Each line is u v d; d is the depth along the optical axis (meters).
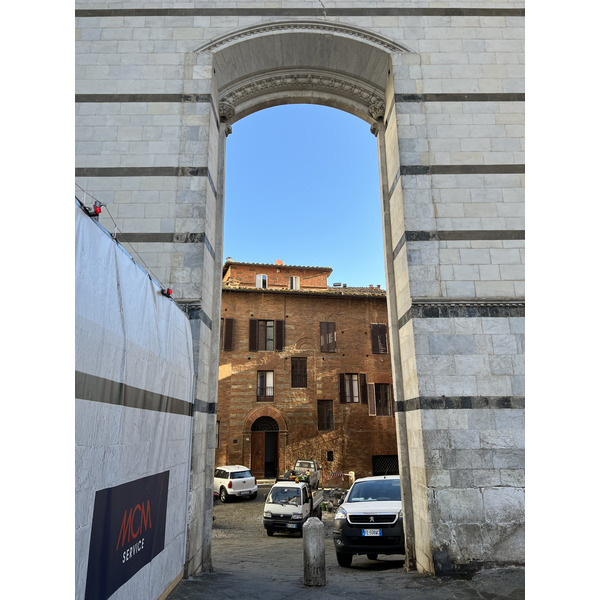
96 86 10.52
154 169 10.02
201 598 6.82
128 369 4.59
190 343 8.00
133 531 4.70
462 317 9.30
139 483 4.90
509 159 10.34
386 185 11.49
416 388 9.06
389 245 11.12
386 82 11.59
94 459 3.74
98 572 3.79
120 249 4.62
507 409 8.84
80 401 3.52
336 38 11.16
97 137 10.16
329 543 14.23
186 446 7.42
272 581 8.14
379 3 11.46
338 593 7.24
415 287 9.49
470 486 8.42
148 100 10.48
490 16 11.45
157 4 11.23
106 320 4.08
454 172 10.22
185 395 7.37
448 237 9.80
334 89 12.24
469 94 10.78
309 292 29.47
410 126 10.53
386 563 10.40
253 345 28.31
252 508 21.64
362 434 28.12
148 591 5.18
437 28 11.33
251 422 27.27
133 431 4.72
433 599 6.83
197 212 9.78
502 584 7.32
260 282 33.84
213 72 10.99
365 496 10.91
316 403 28.14
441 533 8.20
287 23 11.15
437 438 8.66
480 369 9.04
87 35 10.90
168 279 9.37
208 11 11.23
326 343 29.16
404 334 9.97
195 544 8.52
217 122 11.50
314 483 24.19
